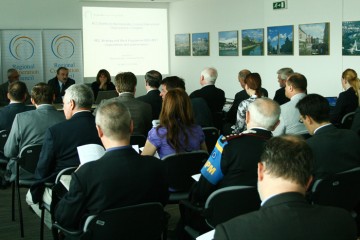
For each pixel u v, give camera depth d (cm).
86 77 1040
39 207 318
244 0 887
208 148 443
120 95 439
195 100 462
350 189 256
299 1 757
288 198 129
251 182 241
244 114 440
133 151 214
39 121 364
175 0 1069
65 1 992
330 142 264
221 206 229
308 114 278
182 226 278
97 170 205
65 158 296
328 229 126
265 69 848
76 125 296
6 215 436
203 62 1027
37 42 961
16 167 367
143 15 1091
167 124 321
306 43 751
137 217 206
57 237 262
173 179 319
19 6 952
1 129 433
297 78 397
